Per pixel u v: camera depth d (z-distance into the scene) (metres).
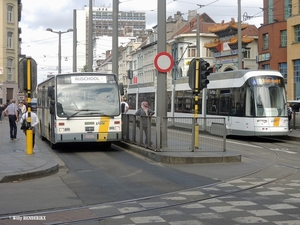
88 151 18.91
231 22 54.88
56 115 17.78
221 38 57.72
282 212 8.19
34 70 15.87
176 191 10.40
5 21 65.19
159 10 16.94
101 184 11.39
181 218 7.82
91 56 30.44
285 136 26.58
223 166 14.55
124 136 20.75
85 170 13.80
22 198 9.70
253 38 57.88
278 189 10.55
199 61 16.30
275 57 44.44
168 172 13.32
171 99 33.66
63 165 14.63
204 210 8.42
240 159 15.55
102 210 8.48
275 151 19.53
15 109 22.64
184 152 16.23
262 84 24.30
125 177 12.48
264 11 46.84
